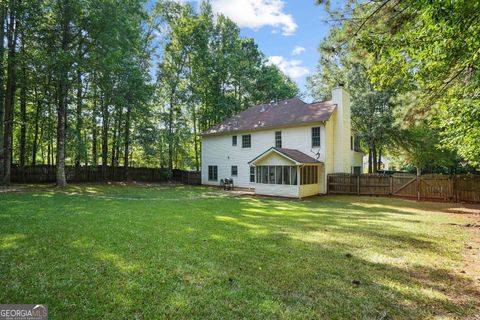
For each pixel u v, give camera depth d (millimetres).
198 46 25234
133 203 11094
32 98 18328
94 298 3104
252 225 7246
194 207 10391
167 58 25688
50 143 21188
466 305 3113
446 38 3980
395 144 21406
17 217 7297
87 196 13023
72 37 15805
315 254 4836
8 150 15922
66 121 18797
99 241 5324
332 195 15570
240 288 3441
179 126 25344
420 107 8422
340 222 7762
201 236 5984
